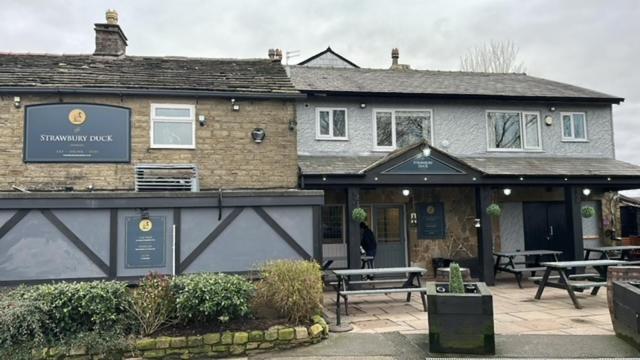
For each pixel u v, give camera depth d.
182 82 11.57
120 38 13.30
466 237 14.44
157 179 10.68
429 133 14.34
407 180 11.75
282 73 13.02
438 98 14.24
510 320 7.89
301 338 6.46
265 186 11.36
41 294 6.23
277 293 6.97
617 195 16.05
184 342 6.13
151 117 11.02
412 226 14.17
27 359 5.77
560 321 7.77
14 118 10.33
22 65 11.49
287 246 8.38
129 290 6.90
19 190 10.06
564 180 12.76
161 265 7.88
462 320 5.96
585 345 6.23
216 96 11.24
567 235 13.23
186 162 11.07
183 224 8.05
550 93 15.16
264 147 11.46
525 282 12.70
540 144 15.02
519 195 14.98
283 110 11.66
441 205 14.40
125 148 10.77
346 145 13.81
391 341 6.62
